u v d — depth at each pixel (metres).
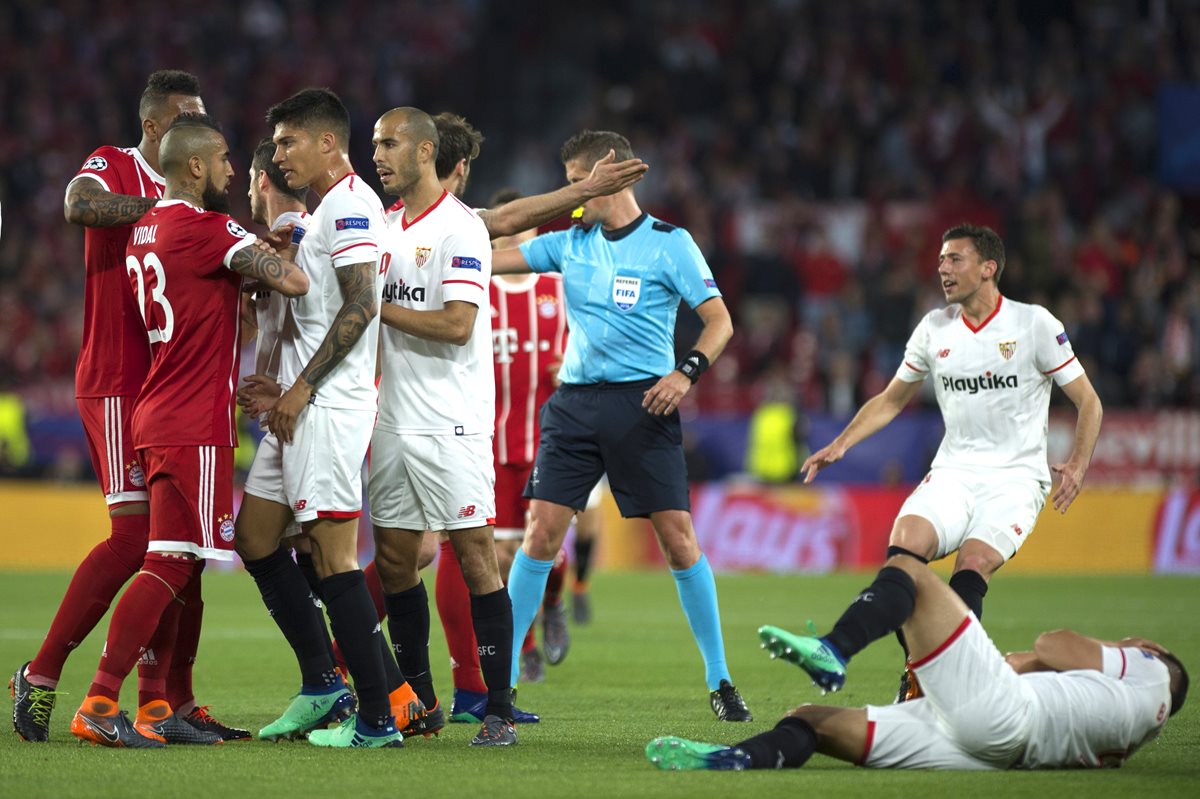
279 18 94.56
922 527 22.70
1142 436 67.38
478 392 21.42
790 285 78.12
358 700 20.41
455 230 20.97
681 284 24.00
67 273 79.69
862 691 27.72
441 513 21.08
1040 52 89.69
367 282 19.86
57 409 67.62
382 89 92.62
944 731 17.86
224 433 20.22
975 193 81.50
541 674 29.61
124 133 87.75
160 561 20.09
